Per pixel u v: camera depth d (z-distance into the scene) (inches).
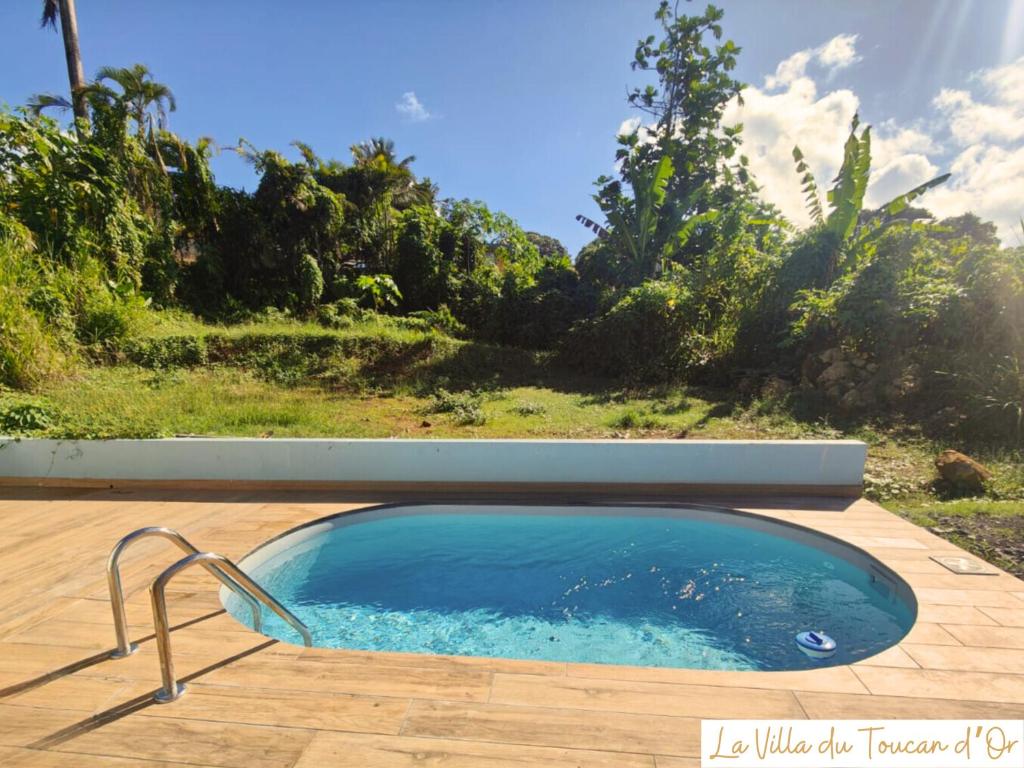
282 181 638.5
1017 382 260.4
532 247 882.8
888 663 92.7
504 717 78.1
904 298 323.3
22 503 189.5
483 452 199.5
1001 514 170.6
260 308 618.8
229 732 75.3
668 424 301.4
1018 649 97.1
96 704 81.7
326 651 96.6
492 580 161.2
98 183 462.9
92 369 376.8
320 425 301.7
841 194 398.6
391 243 757.3
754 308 437.1
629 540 181.8
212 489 205.5
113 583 93.4
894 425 279.9
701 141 587.5
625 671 89.8
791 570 160.7
